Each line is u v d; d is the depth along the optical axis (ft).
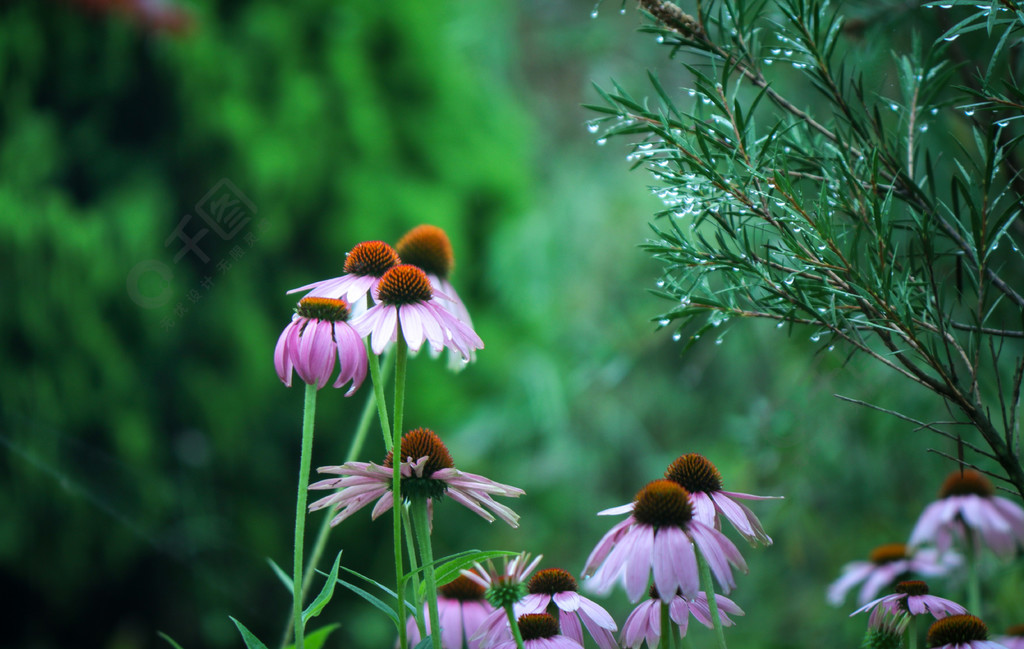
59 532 16.34
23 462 15.88
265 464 18.44
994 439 4.81
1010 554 5.89
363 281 5.11
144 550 17.10
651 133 5.17
